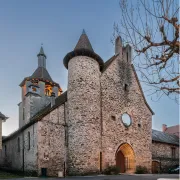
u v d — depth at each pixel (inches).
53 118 766.5
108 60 1011.9
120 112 895.7
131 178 597.3
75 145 753.0
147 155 935.7
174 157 1125.7
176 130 1756.9
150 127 984.3
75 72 817.5
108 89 881.5
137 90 984.3
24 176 709.9
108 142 826.8
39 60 1291.8
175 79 293.9
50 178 613.9
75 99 792.9
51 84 1210.6
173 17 273.1
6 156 1055.6
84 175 722.8
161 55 294.7
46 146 726.5
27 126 807.1
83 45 860.6
